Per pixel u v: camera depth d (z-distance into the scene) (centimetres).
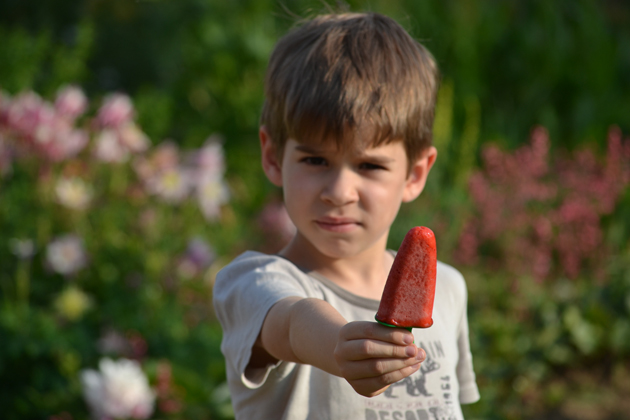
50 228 386
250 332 138
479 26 731
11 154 373
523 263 487
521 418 419
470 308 474
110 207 405
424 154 170
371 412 151
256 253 163
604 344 474
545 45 739
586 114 718
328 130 147
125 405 302
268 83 167
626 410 433
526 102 736
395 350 97
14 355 319
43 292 371
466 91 704
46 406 319
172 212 448
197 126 664
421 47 173
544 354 458
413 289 100
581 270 527
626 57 802
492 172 522
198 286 412
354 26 163
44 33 555
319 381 149
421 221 518
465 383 192
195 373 362
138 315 368
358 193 150
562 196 534
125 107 395
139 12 803
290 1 701
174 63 746
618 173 534
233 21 695
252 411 150
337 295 156
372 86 152
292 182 153
